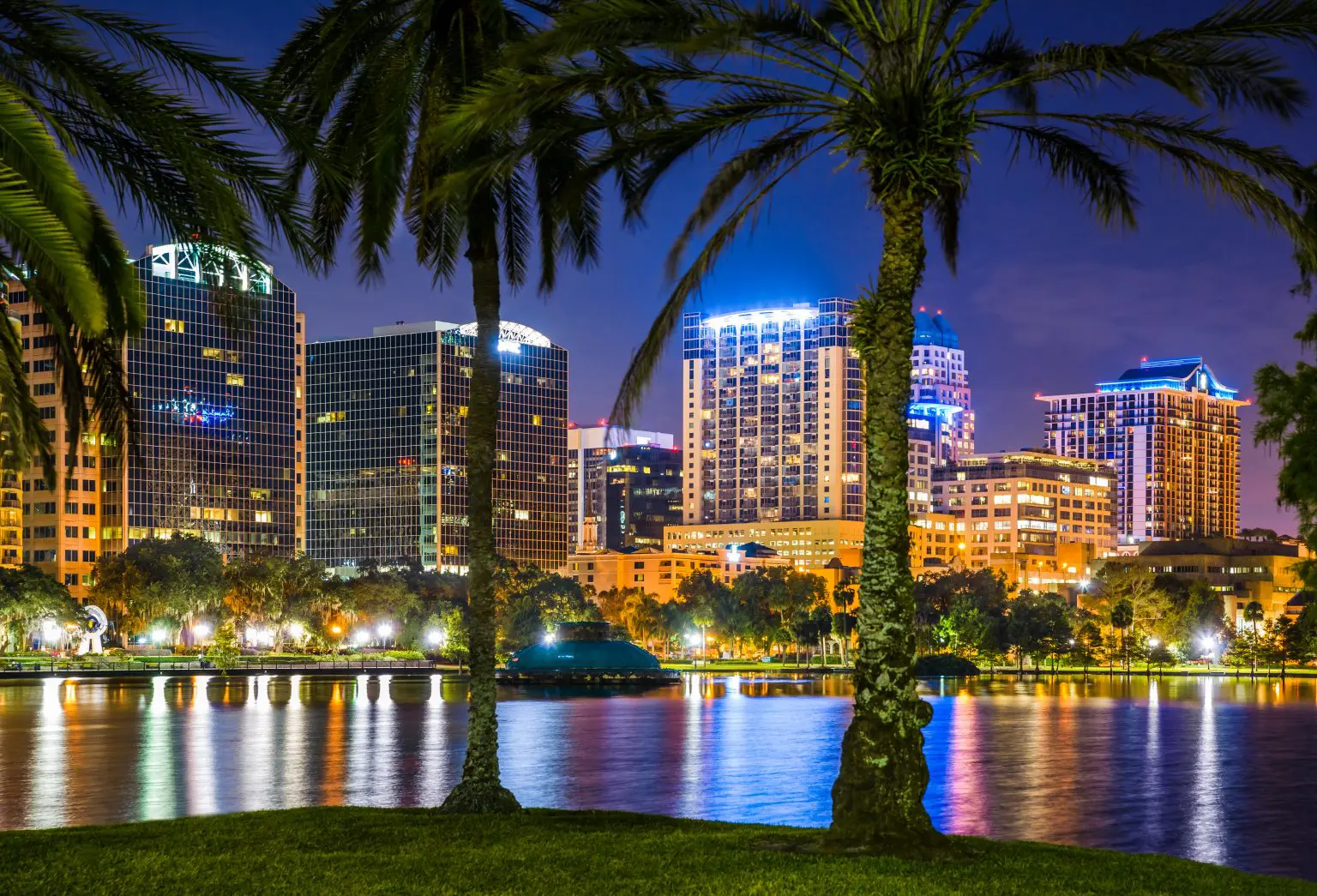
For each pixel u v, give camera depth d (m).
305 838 29.41
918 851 27.39
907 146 28.30
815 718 130.75
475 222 36.88
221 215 20.83
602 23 26.27
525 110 28.28
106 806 60.25
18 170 17.95
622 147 31.23
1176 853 52.38
